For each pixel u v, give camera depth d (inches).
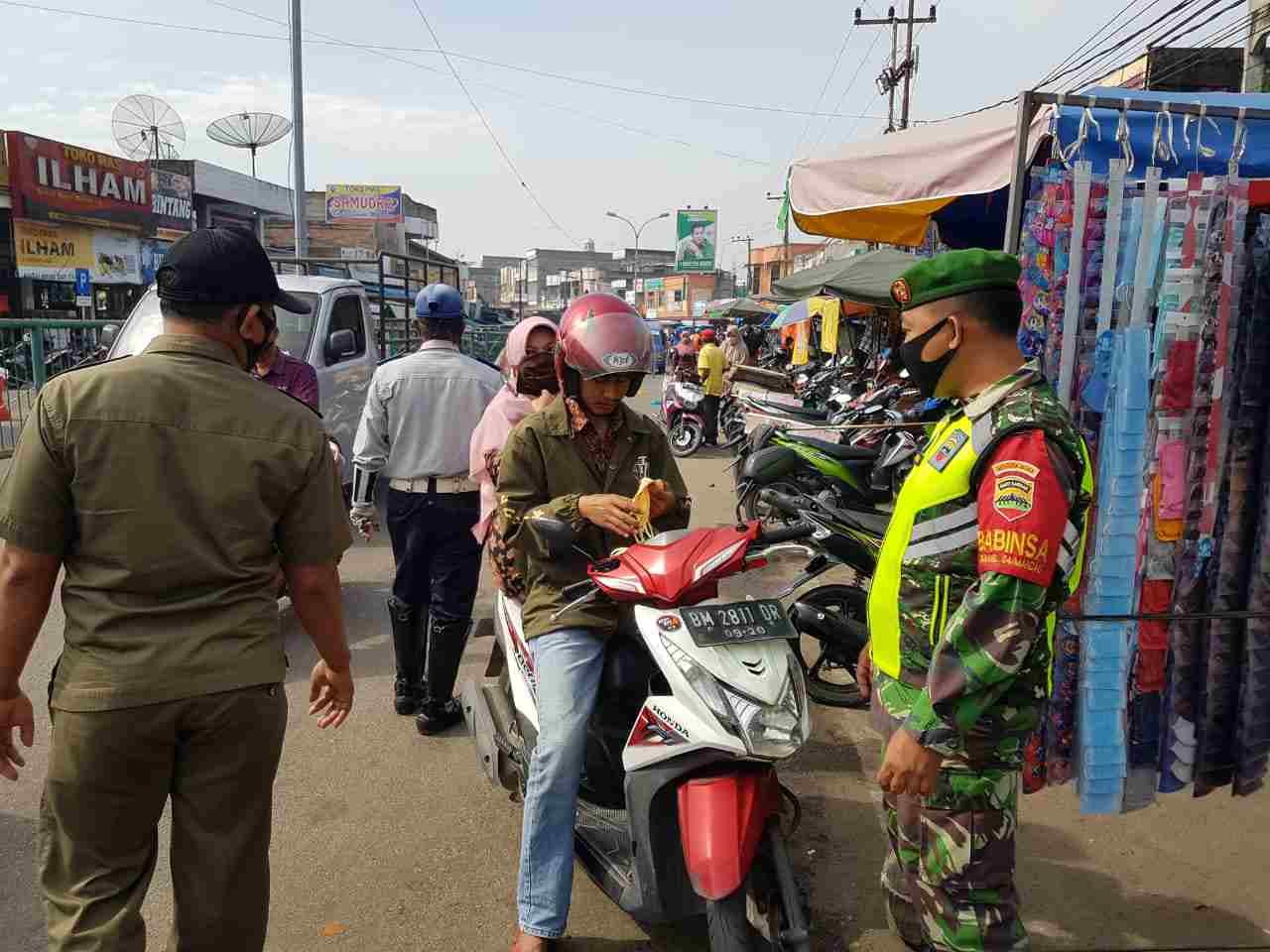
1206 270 98.2
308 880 125.3
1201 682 105.2
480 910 118.8
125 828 79.9
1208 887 121.1
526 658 122.6
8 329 448.5
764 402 411.8
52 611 230.7
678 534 104.6
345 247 1322.6
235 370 83.9
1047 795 145.0
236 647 80.4
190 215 1027.9
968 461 76.8
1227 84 466.3
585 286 3521.2
